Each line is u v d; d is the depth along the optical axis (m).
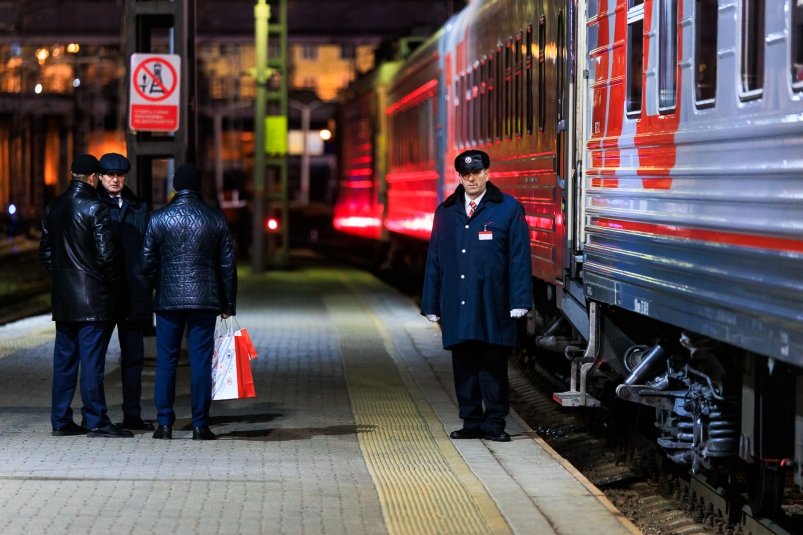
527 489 19.28
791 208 14.72
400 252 72.00
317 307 53.34
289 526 16.92
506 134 35.50
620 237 21.95
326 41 101.31
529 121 31.64
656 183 20.02
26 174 166.50
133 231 24.17
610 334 23.94
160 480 19.78
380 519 17.34
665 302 19.33
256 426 25.25
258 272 73.56
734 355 18.81
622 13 22.27
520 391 36.41
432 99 54.84
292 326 45.72
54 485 19.33
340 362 35.81
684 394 21.28
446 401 28.67
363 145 84.56
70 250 23.16
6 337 41.91
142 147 33.56
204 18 96.88
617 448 26.91
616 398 25.55
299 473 20.52
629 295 21.31
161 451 22.33
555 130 27.83
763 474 18.91
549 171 28.58
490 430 23.80
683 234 18.56
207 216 23.12
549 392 35.62
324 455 22.19
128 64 33.50
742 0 16.50
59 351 23.81
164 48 102.88
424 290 23.95
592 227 24.14
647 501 22.86
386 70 75.50
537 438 24.08
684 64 18.77
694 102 18.30
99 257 23.02
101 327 23.55
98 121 162.12
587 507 18.02
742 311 16.12
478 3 42.22
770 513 19.16
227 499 18.48
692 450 20.62
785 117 15.02
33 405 27.52
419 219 59.47
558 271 27.34
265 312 51.03
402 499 18.56
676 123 19.09
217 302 23.25
